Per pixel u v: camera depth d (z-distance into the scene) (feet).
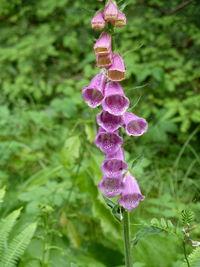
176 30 4.73
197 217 2.62
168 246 2.41
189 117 3.68
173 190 3.16
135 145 3.74
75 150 2.68
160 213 2.64
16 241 1.94
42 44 4.88
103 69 1.65
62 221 2.68
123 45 4.45
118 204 1.65
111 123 1.61
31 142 3.85
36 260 2.30
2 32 5.59
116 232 2.55
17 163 3.43
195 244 1.75
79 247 2.64
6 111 3.95
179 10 4.69
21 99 4.55
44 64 4.99
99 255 2.61
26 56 4.93
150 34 4.60
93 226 2.94
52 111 4.08
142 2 4.83
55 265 2.33
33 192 2.74
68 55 5.18
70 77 4.97
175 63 4.25
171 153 3.79
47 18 5.68
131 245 1.71
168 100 4.06
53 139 3.88
